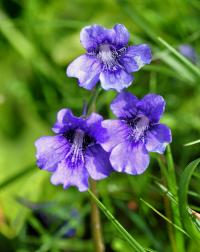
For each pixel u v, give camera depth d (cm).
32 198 39
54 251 37
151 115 30
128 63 31
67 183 30
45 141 30
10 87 44
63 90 43
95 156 30
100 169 30
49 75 43
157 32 43
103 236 38
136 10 44
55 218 38
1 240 38
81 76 30
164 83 41
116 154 30
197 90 41
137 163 30
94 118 30
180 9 43
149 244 37
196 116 41
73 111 42
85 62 31
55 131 30
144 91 42
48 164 30
